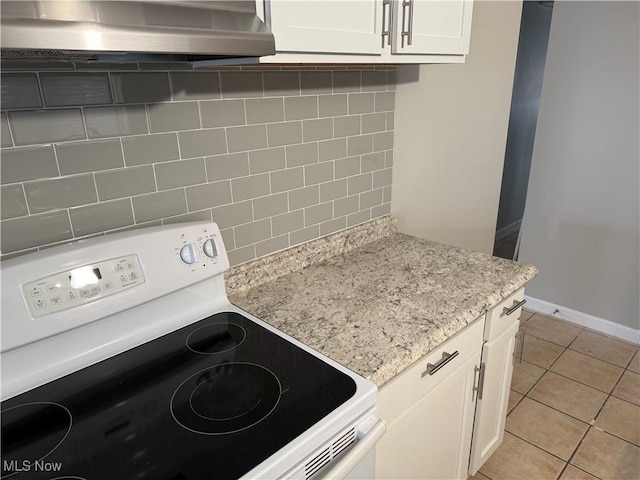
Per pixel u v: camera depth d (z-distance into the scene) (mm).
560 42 2551
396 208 1900
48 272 896
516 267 1484
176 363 990
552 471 1783
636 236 2506
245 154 1288
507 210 4344
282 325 1140
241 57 944
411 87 1783
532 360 2482
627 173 2463
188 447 763
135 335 1062
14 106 883
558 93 2621
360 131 1623
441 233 2227
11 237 933
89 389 914
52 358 944
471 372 1375
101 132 1006
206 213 1243
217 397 881
